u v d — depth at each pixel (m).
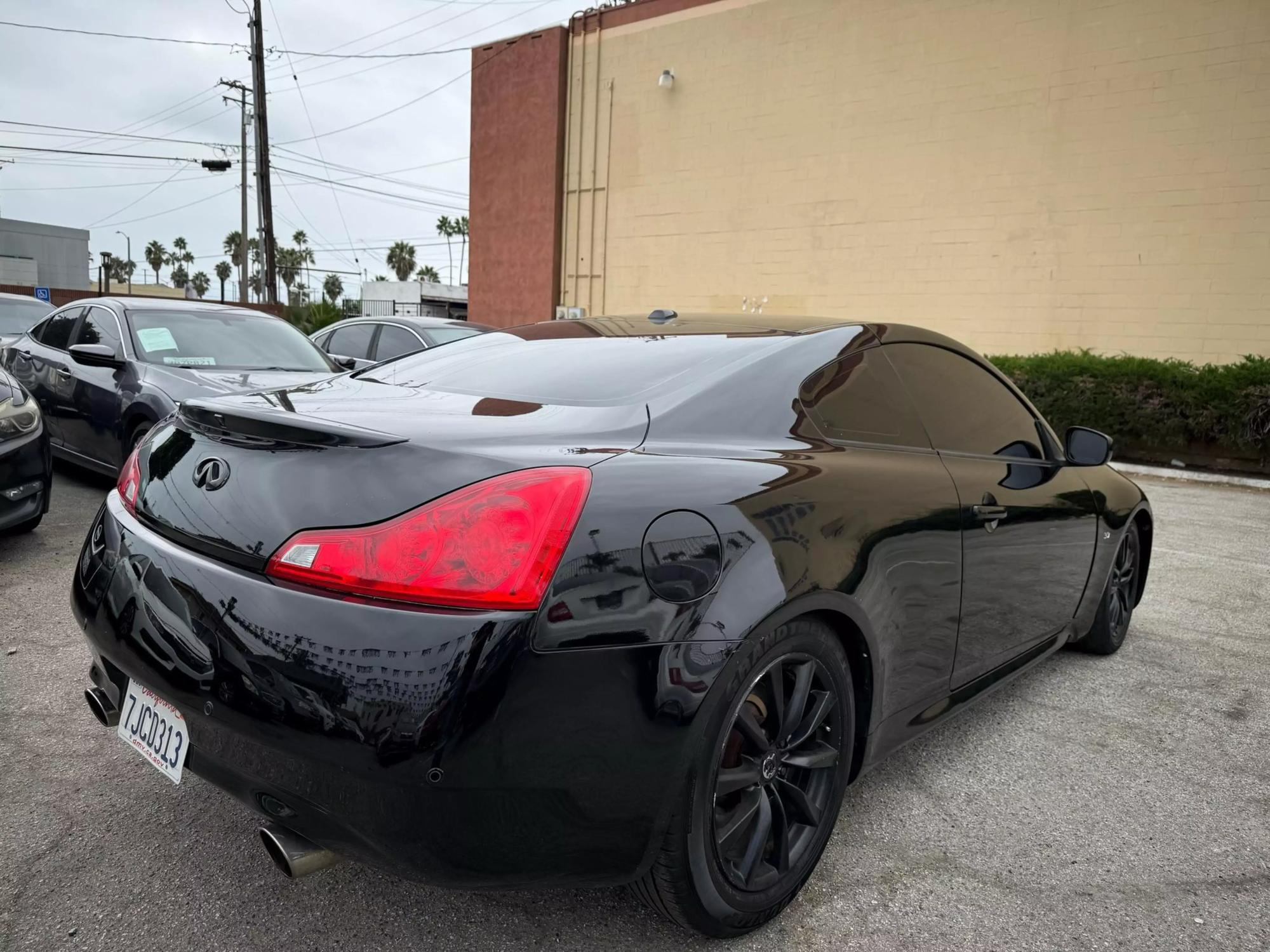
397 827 1.44
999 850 2.24
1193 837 2.34
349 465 1.61
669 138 16.30
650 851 1.59
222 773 1.61
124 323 5.72
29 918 1.81
